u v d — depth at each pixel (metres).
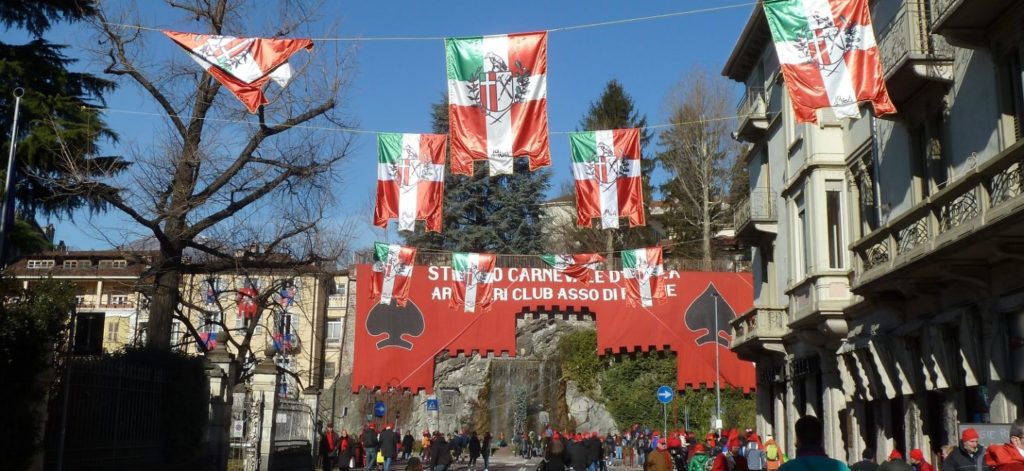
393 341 36.97
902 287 17.03
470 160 15.77
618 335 37.41
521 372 59.47
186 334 30.17
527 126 15.84
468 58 16.03
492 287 35.94
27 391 12.59
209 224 24.39
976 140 15.49
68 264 55.88
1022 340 13.99
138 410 16.77
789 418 26.91
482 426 58.53
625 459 45.31
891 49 17.72
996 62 14.66
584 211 19.42
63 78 21.73
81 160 21.50
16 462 12.41
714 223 58.34
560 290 37.53
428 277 37.47
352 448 29.34
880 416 20.27
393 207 19.11
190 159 23.53
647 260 31.94
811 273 22.11
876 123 20.00
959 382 16.31
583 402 55.00
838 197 22.42
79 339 13.30
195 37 15.64
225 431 21.73
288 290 37.84
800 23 14.53
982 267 14.98
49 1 21.73
